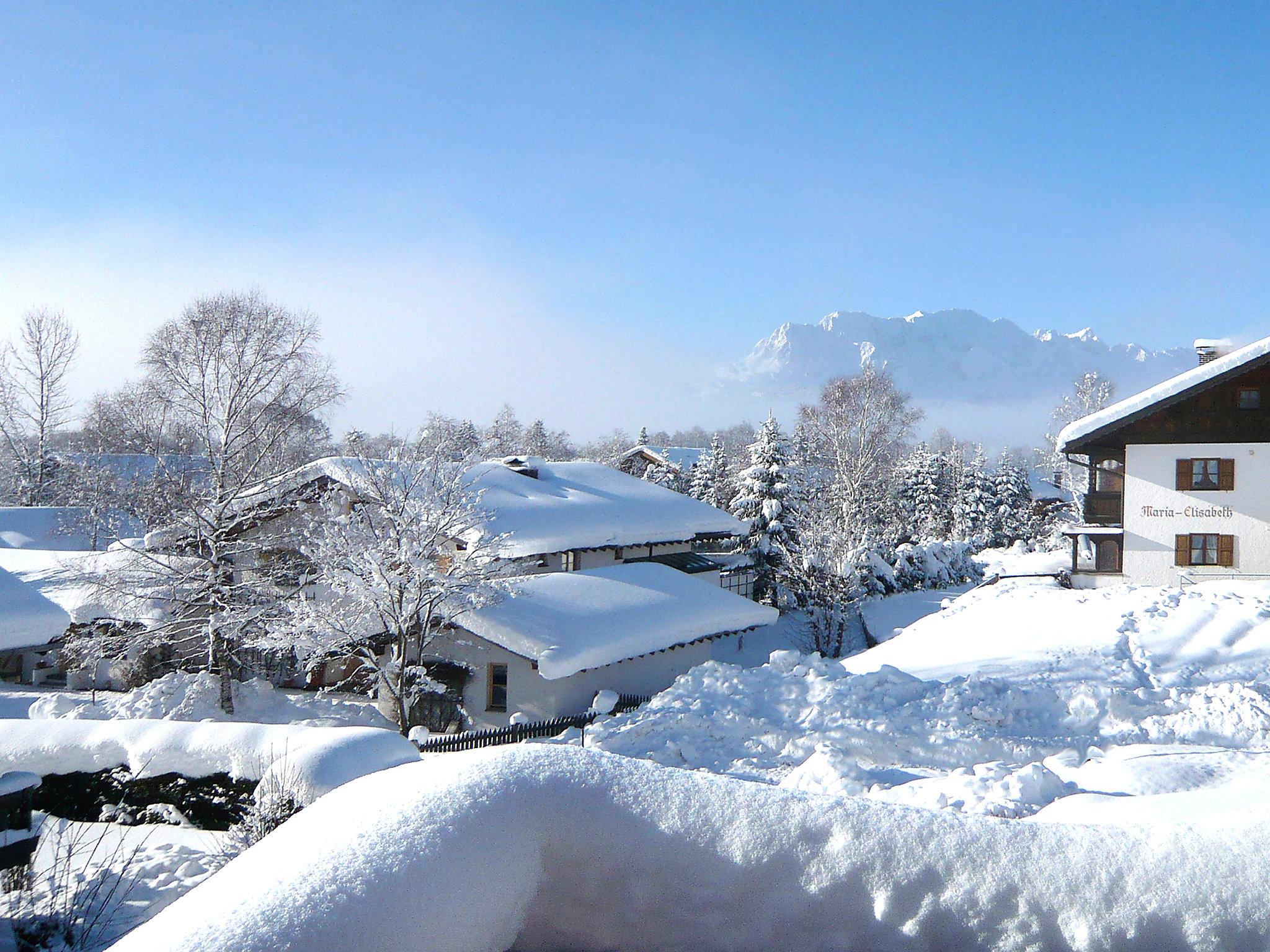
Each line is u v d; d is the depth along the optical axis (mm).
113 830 9797
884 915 2883
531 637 26000
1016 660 20703
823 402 69312
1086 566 37156
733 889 2990
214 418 35219
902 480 79062
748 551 50906
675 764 14969
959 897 2855
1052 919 2783
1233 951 2652
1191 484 34344
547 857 3080
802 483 55938
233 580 28344
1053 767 12172
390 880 2609
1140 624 22844
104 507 45469
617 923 3043
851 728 15055
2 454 56688
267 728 10352
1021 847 2938
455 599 25344
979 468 81375
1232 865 2791
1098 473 39531
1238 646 20469
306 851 2756
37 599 19953
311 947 2355
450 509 25172
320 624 24328
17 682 35938
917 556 51812
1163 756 11445
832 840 3008
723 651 42406
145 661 31672
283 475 28000
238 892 2564
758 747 15445
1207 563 34219
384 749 10062
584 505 38969
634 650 28156
